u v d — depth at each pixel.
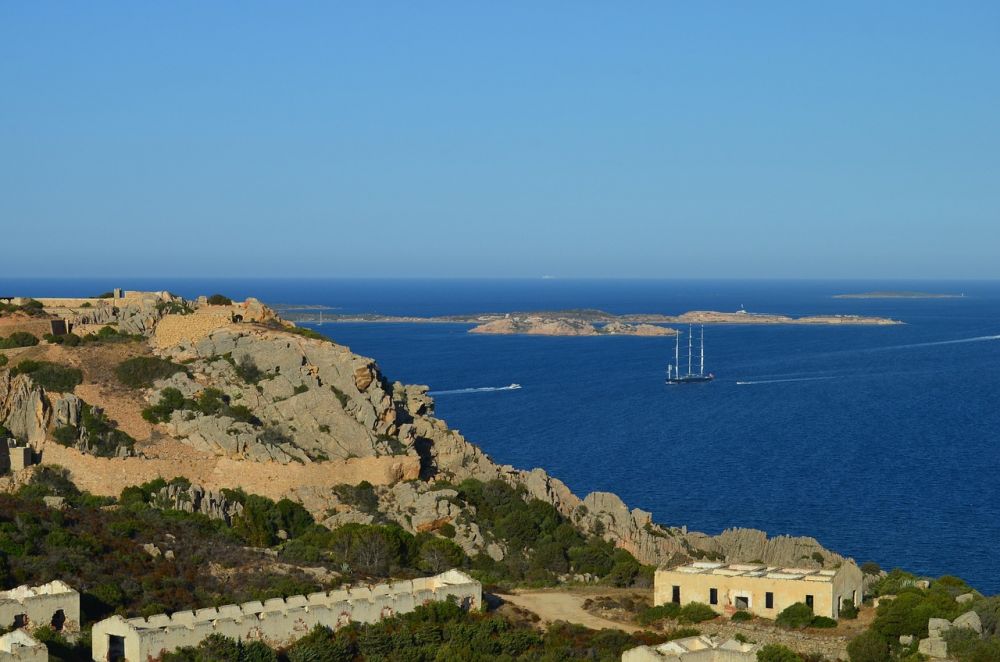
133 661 113.31
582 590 154.88
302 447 183.50
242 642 118.75
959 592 142.50
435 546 165.38
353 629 125.50
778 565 155.50
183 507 166.12
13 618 115.00
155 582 133.12
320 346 199.00
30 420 179.12
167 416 183.88
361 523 168.50
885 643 123.31
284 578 140.50
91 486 171.62
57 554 133.88
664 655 117.06
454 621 130.38
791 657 117.12
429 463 193.62
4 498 153.50
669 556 175.25
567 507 192.38
